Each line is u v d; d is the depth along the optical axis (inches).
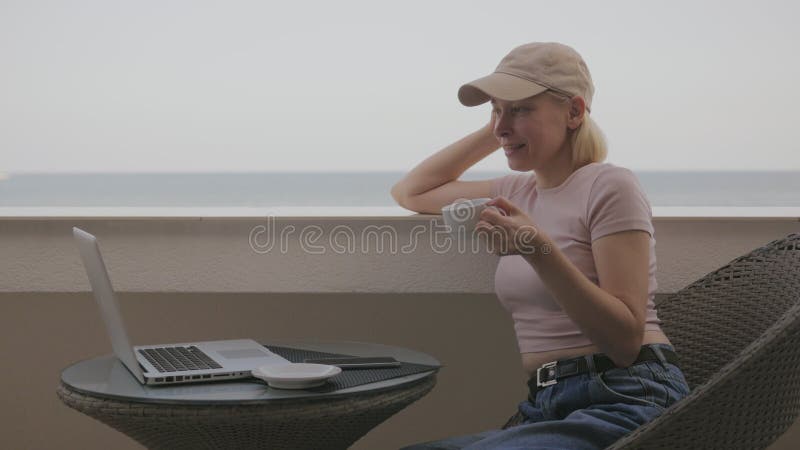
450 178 75.3
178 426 47.6
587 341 56.6
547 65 59.9
